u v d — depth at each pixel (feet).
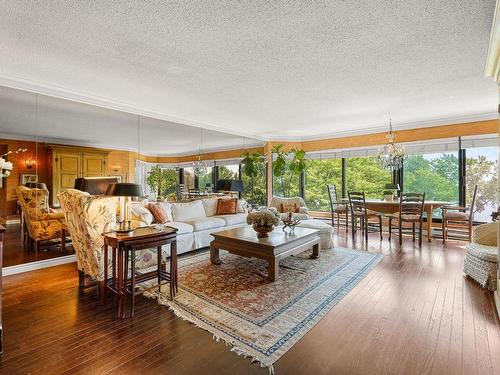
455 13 6.64
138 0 6.14
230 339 6.31
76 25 7.16
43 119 16.19
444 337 6.37
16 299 8.45
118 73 10.41
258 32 7.50
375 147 20.76
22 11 6.55
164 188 32.22
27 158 19.71
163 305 8.04
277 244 10.08
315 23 7.06
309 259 12.55
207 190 29.37
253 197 26.30
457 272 10.82
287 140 24.43
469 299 8.38
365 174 21.97
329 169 23.79
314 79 10.97
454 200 17.70
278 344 6.12
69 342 6.21
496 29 6.44
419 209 15.31
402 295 8.67
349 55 8.89
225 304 8.06
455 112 16.28
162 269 10.02
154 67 9.83
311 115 16.96
